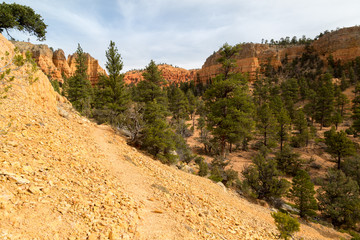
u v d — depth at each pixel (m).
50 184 5.21
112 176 8.77
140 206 6.91
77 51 51.72
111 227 4.82
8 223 3.39
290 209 24.42
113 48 35.84
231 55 31.06
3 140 6.25
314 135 55.12
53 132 9.94
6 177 4.45
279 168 39.75
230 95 29.38
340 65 121.62
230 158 43.28
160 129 18.38
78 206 4.97
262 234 9.34
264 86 91.06
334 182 26.08
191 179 16.00
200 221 7.50
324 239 16.16
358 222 23.39
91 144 12.42
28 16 26.95
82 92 49.28
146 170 12.18
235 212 11.70
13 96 10.67
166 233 5.77
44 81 15.17
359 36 123.31
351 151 37.75
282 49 160.12
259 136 58.25
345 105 75.75
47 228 3.75
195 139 56.06
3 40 13.92
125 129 26.34
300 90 93.19
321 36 154.62
